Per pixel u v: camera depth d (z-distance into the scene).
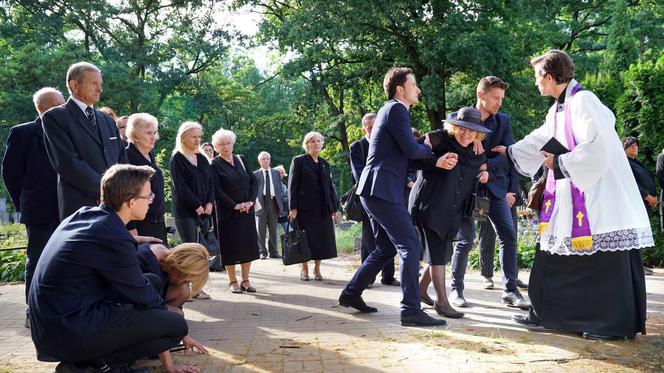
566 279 4.12
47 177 4.77
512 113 21.11
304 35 21.22
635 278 4.02
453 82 23.44
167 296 3.79
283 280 7.70
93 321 3.04
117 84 28.39
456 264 5.48
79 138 4.28
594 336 3.98
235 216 6.55
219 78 40.09
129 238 3.13
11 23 30.05
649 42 28.75
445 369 3.31
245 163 6.85
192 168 6.24
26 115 27.45
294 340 4.17
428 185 4.82
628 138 8.07
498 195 5.50
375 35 22.61
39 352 3.09
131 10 32.06
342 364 3.48
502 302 5.61
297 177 7.34
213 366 3.51
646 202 8.02
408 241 4.58
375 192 4.57
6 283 8.32
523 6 22.16
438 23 20.78
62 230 3.14
